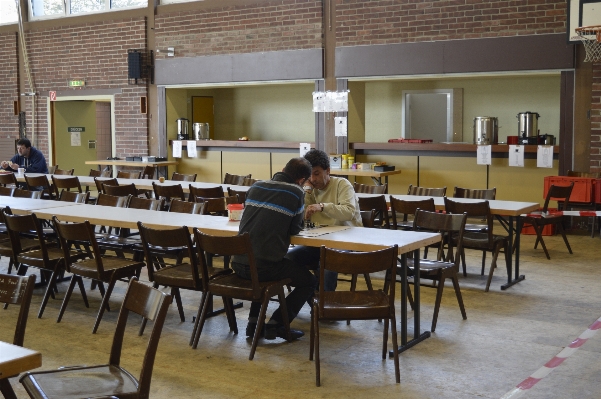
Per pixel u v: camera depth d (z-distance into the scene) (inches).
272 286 167.0
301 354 167.9
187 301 217.9
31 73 533.6
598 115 337.1
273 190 168.7
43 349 172.6
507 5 352.5
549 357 164.9
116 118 495.2
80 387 108.0
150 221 197.3
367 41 392.8
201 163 463.2
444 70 371.2
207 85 451.2
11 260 242.7
